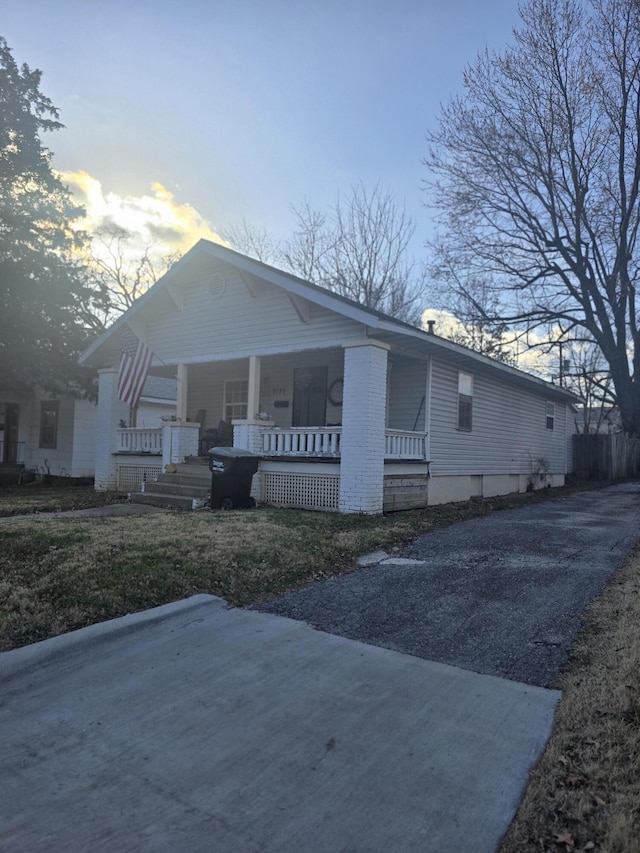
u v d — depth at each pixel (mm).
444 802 2516
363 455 9914
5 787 2602
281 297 11383
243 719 3219
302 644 4316
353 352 10172
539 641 4375
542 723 3174
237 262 11234
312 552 6871
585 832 2307
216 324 12477
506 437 15898
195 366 14469
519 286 23844
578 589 5723
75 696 3471
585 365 34250
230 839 2289
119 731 3082
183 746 2947
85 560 5863
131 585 5215
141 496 11547
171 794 2564
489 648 4254
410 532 8633
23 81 15914
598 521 10367
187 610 4898
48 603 4703
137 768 2756
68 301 16328
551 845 2252
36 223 16391
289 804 2500
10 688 3559
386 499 10719
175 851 2223
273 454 11398
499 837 2305
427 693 3539
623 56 19297
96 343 14234
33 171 16047
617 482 23000
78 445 17969
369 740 3008
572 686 3580
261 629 4613
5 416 19625
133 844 2256
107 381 14586
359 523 9047
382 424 10234
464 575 6273
